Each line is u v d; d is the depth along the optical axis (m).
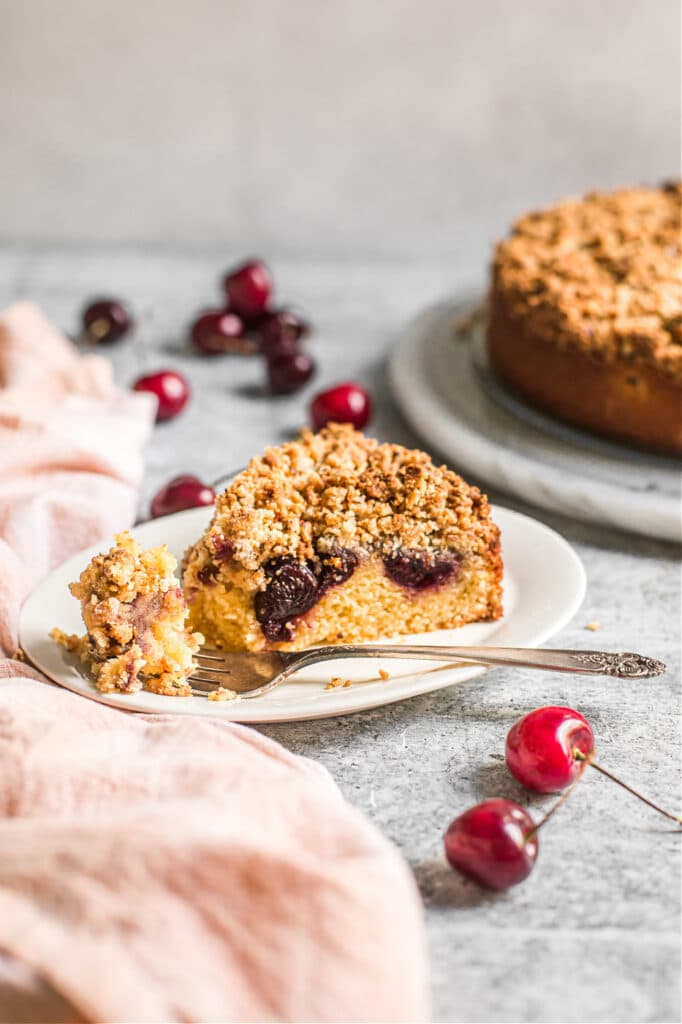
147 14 1.09
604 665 0.67
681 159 1.14
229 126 1.13
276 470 0.73
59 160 1.14
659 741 0.67
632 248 0.90
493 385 0.90
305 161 1.15
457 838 0.60
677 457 0.83
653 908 0.60
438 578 0.71
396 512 0.71
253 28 1.09
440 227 1.18
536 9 1.08
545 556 0.74
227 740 0.63
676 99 1.11
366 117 1.13
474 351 0.95
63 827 0.58
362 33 1.09
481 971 0.58
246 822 0.59
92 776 0.61
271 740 0.64
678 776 0.65
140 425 0.85
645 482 0.81
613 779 0.63
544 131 1.13
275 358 0.94
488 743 0.67
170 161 1.15
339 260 1.19
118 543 0.68
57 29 1.09
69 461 0.80
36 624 0.70
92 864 0.57
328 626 0.72
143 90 1.11
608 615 0.74
